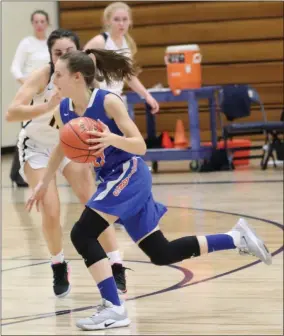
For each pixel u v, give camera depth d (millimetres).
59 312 5711
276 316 5387
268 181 12867
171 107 19516
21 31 19656
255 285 6293
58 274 6141
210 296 5984
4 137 19516
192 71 13969
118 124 5070
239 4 19062
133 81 10188
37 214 10383
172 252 5262
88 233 5156
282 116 14875
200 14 19234
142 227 5195
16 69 11781
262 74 19156
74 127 4934
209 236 5402
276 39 19062
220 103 14008
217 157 14719
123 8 8727
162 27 19391
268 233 8414
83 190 5984
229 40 19203
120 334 5074
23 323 5426
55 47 5770
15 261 7527
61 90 5156
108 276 5227
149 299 5945
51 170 5512
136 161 5215
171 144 14883
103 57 5457
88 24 19797
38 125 6016
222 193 11664
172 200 11141
